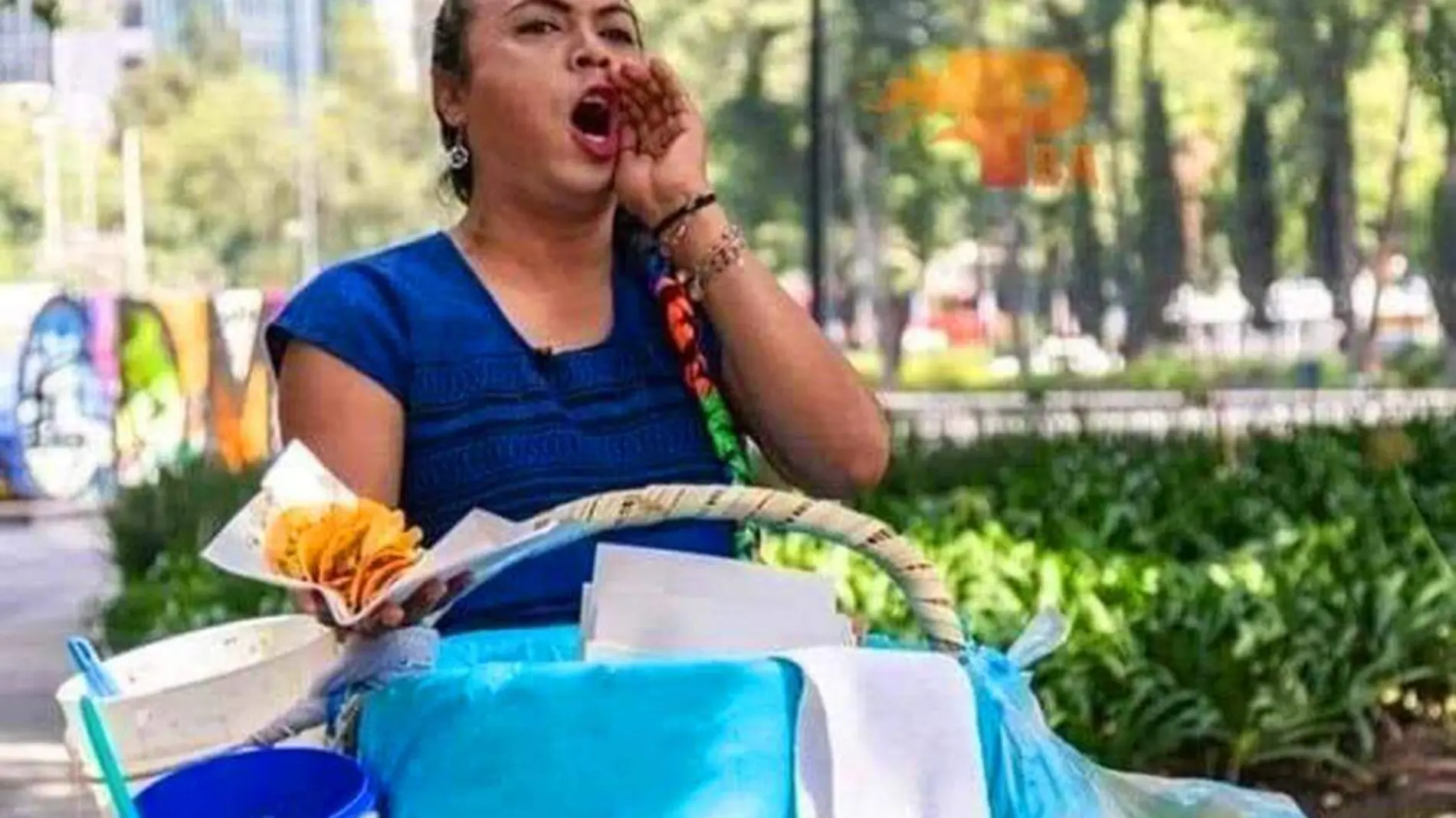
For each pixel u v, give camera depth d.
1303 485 15.07
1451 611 10.32
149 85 83.75
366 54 85.94
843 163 54.34
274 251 84.00
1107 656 9.03
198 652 3.35
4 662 15.60
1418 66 42.72
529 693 2.89
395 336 3.45
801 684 2.87
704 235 3.53
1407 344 53.84
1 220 80.62
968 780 2.91
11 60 65.50
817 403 3.53
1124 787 3.20
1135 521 13.16
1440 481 16.14
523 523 3.17
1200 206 51.91
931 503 14.41
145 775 3.05
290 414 3.46
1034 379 50.41
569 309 3.54
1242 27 48.50
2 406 29.86
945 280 58.66
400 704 2.94
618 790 2.85
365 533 2.95
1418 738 10.07
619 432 3.49
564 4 3.52
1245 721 9.13
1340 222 51.25
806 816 2.85
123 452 30.44
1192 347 53.44
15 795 10.82
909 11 47.66
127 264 74.44
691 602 3.10
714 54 56.78
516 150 3.49
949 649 3.14
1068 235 54.59
